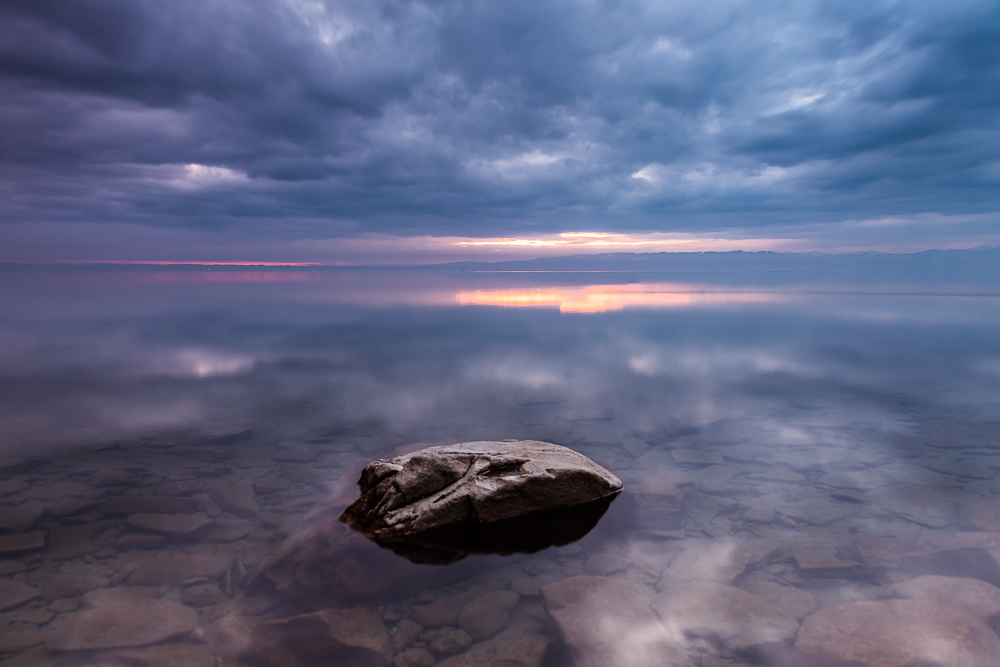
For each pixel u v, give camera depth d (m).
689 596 4.77
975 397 13.39
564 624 4.35
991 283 114.31
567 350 22.22
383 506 6.44
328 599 4.88
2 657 4.02
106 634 4.33
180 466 8.67
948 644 3.95
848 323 32.91
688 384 15.29
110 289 90.81
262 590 5.02
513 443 8.20
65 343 24.64
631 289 96.00
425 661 4.05
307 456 9.16
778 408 12.38
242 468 8.57
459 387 15.05
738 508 6.78
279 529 6.37
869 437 9.94
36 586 5.07
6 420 11.66
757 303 53.09
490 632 4.41
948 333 27.52
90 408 12.70
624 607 4.59
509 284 132.62
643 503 6.99
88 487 7.73
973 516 6.27
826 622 4.28
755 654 3.98
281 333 28.70
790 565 5.33
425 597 4.97
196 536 6.18
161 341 25.42
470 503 6.43
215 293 77.50
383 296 69.19
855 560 5.34
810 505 6.81
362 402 13.27
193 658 4.07
